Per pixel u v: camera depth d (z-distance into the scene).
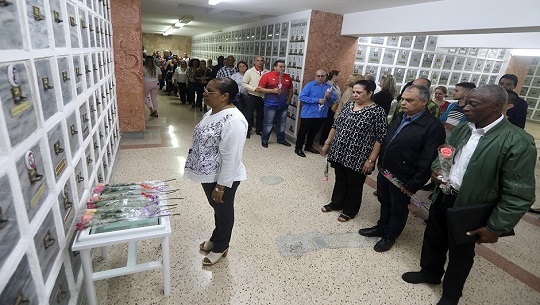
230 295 1.44
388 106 2.89
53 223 0.99
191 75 6.03
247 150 3.69
